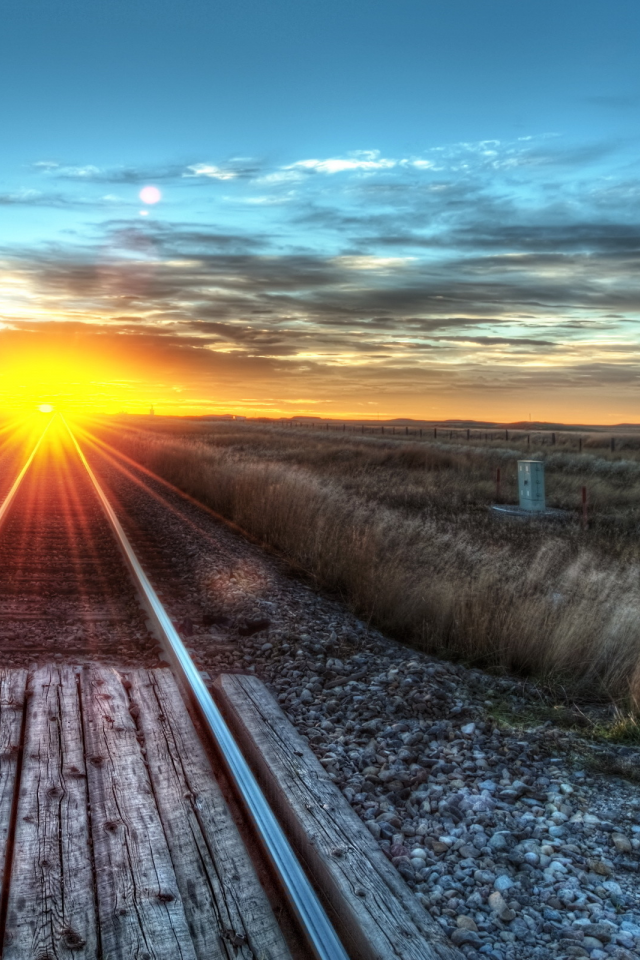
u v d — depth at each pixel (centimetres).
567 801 457
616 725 586
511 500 2217
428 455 3188
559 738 551
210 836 369
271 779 437
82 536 1328
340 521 1249
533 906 351
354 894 330
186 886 332
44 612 833
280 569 1101
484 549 1230
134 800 396
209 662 678
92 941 298
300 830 386
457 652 773
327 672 662
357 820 398
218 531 1423
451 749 521
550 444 4988
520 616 779
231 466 2072
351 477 2536
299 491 1474
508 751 520
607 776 500
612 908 353
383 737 533
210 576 1005
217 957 294
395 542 1157
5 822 371
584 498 1778
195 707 549
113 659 682
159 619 757
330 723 552
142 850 354
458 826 419
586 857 395
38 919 306
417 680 643
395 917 317
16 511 1606
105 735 467
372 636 795
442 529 1501
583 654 734
